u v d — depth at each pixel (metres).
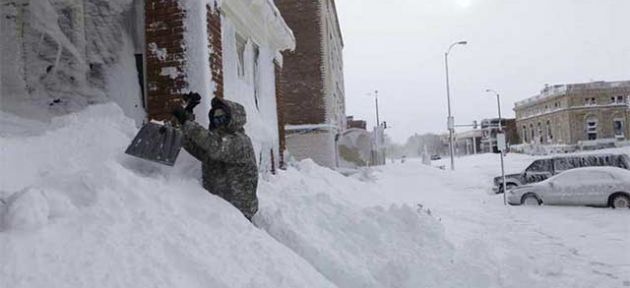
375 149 41.09
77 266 2.70
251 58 8.76
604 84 70.25
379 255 5.83
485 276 5.93
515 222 12.38
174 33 5.89
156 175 4.40
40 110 6.18
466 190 21.88
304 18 23.52
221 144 4.50
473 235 10.05
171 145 4.40
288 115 23.48
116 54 6.26
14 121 5.68
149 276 2.85
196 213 3.94
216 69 6.25
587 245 9.38
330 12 27.62
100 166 3.83
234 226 3.98
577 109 70.25
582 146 68.00
